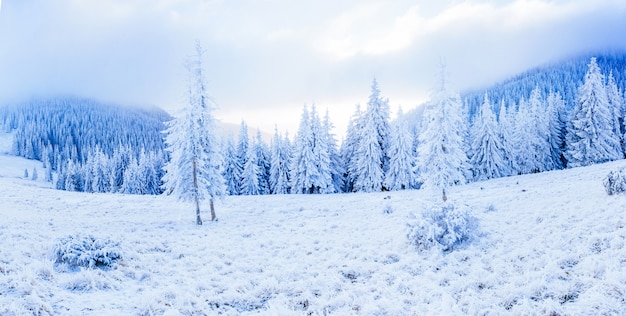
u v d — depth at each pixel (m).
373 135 46.34
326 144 48.97
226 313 8.84
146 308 8.54
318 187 49.38
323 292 10.17
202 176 25.16
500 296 8.42
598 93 46.03
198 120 25.88
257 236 18.94
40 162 166.38
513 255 10.99
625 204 13.47
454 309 7.68
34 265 10.16
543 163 51.94
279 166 55.62
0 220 20.22
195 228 22.23
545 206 17.38
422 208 14.45
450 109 25.81
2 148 176.12
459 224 13.15
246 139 60.75
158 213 30.75
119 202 37.25
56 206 32.62
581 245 10.33
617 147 47.84
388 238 15.92
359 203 31.52
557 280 8.50
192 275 11.84
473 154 52.09
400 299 9.09
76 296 8.98
